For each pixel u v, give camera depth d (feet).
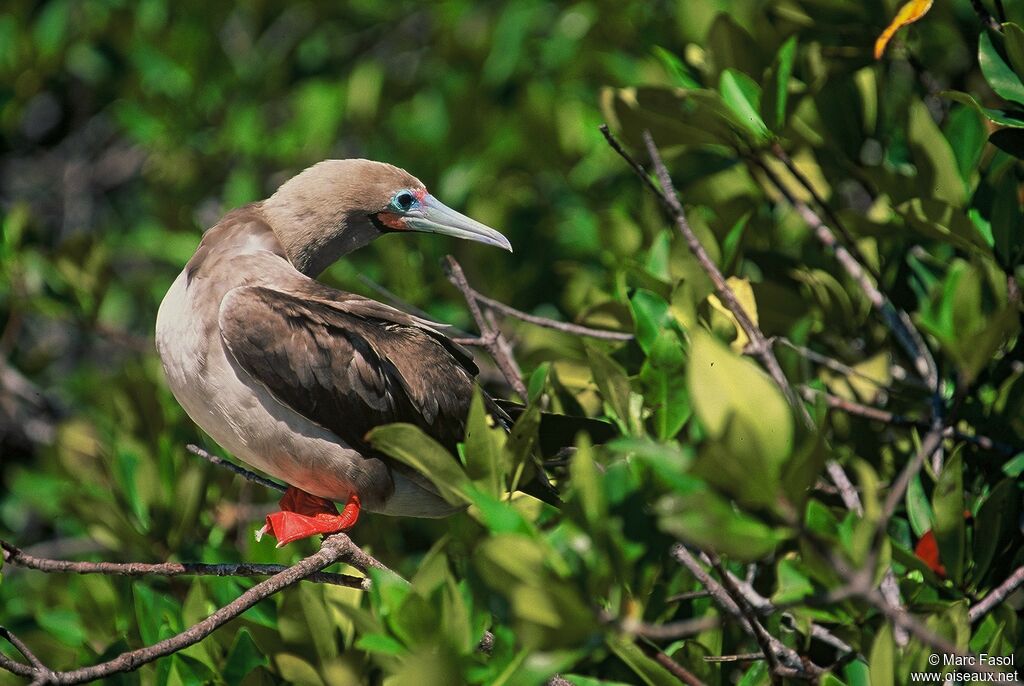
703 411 18.40
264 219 32.58
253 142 55.83
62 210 67.00
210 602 30.78
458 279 30.71
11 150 64.39
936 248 34.09
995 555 27.73
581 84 52.49
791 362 32.09
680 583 28.60
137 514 36.88
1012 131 28.40
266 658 27.48
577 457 20.94
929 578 25.39
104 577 33.73
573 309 42.22
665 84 41.01
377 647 21.63
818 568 20.33
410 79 57.41
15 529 52.34
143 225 57.98
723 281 27.22
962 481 26.73
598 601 21.70
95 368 53.36
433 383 30.48
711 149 38.78
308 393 28.91
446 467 21.85
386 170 34.30
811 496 28.99
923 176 30.76
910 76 39.63
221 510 38.81
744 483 18.58
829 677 23.25
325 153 56.08
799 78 36.42
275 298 29.27
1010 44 28.12
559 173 51.60
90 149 67.05
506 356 31.35
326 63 59.52
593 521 20.71
